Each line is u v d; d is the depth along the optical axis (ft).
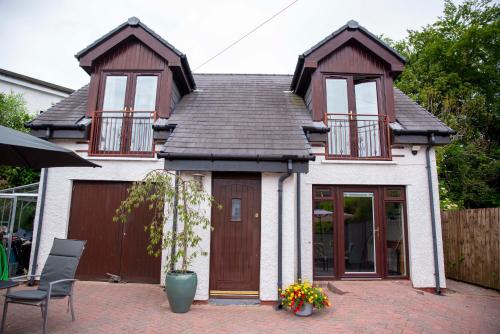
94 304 19.06
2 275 15.88
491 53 58.23
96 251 25.03
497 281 24.39
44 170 25.36
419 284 24.53
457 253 28.81
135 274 24.64
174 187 20.45
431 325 16.43
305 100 30.58
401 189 26.40
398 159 26.23
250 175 21.76
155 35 27.50
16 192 28.02
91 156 25.71
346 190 26.35
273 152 20.99
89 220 25.41
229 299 20.31
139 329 15.21
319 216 26.00
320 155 26.16
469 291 24.58
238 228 21.16
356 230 25.95
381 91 27.96
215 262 20.80
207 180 21.30
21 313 17.02
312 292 17.71
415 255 24.95
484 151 52.60
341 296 21.45
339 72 28.09
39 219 24.72
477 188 48.47
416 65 61.16
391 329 15.80
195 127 23.93
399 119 27.27
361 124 27.68
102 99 27.63
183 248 19.47
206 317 17.33
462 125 50.93
